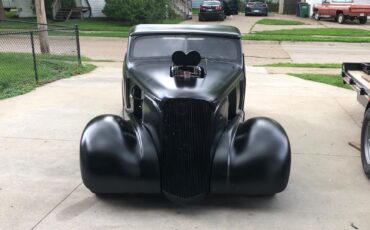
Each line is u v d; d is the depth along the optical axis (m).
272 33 23.50
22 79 10.13
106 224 4.04
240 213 4.26
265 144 4.15
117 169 4.11
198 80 4.36
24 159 5.53
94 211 4.25
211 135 4.07
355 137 6.69
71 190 4.68
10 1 37.34
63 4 29.08
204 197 4.29
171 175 4.11
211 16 30.50
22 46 17.95
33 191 4.65
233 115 4.93
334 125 7.29
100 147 4.12
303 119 7.61
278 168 4.09
